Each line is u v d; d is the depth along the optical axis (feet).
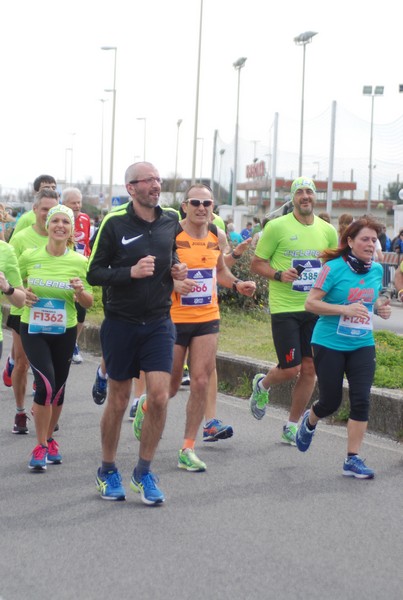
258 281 57.47
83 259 26.63
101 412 34.09
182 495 23.29
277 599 16.44
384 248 85.40
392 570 17.99
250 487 24.14
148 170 21.89
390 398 30.55
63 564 18.15
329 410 25.89
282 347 28.89
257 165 200.03
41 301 25.88
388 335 45.24
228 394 38.50
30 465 25.53
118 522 20.92
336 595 16.65
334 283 25.39
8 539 19.65
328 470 26.03
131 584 17.12
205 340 26.25
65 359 26.43
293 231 29.07
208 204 26.14
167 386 22.09
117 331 22.13
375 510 22.13
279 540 19.76
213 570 17.89
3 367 42.86
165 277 22.35
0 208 29.60
